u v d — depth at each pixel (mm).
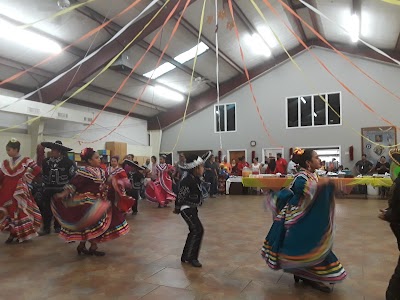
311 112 14070
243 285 2965
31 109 9102
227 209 7957
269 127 14656
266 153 14648
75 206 3834
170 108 16016
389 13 9336
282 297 2695
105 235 3918
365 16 10039
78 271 3381
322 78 13914
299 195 2793
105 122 13523
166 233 5195
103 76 11289
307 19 12000
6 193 4641
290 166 10578
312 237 2697
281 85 14547
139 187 7355
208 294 2766
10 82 9750
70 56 9711
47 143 5129
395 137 12789
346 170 12203
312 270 2771
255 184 9406
